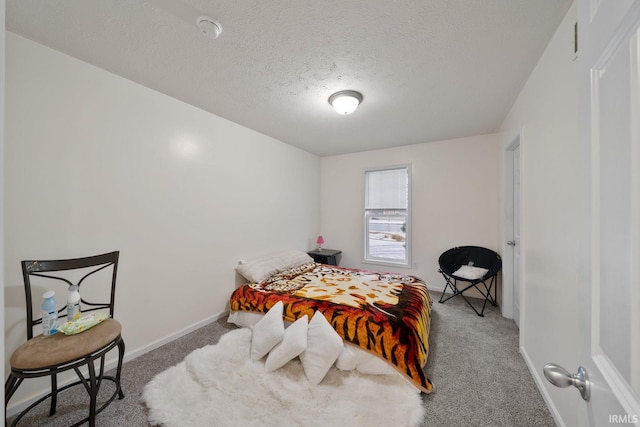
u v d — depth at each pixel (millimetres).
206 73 1896
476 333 2383
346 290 2375
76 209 1696
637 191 456
